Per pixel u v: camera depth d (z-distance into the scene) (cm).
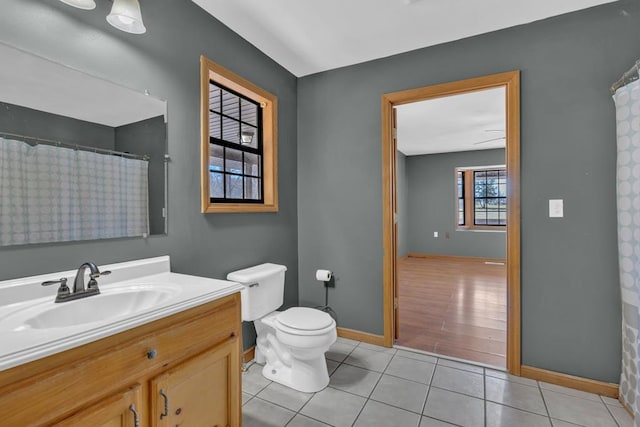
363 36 211
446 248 649
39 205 116
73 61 126
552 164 188
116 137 141
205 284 134
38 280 114
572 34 183
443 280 457
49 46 119
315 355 179
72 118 125
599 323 178
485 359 218
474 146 578
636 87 150
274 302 215
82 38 129
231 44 204
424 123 411
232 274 197
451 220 643
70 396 79
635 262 154
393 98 236
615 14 174
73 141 126
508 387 185
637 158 151
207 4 178
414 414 161
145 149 153
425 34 208
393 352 231
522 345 197
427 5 179
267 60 238
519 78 195
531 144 193
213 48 190
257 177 244
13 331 81
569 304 185
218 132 212
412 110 356
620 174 162
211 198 204
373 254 246
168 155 163
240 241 213
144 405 96
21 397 70
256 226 228
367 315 249
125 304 125
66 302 110
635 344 155
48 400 75
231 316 132
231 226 206
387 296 240
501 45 201
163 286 131
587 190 180
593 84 178
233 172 223
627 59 171
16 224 110
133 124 147
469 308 330
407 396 177
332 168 262
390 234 241
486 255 615
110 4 138
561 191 186
